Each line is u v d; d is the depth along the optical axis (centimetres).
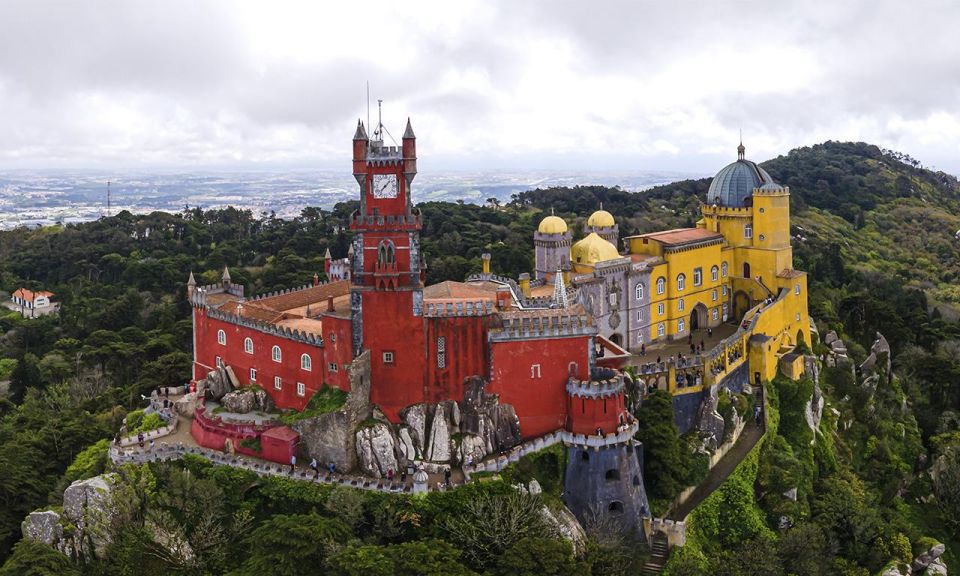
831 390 15412
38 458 12144
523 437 10875
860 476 14225
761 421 13262
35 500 11338
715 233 15888
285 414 11481
